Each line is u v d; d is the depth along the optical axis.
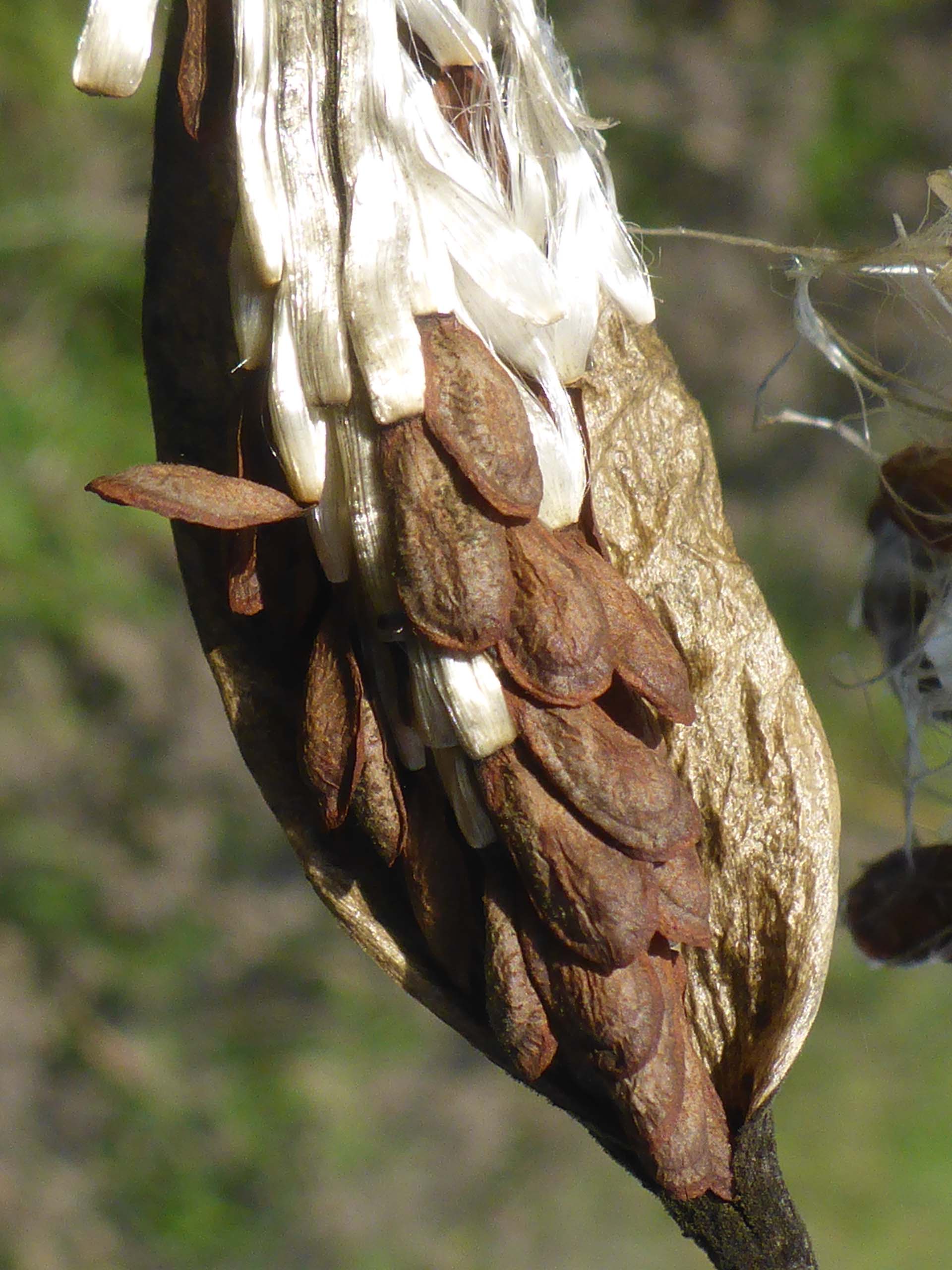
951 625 0.18
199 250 0.16
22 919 0.53
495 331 0.16
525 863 0.16
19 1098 0.52
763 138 0.58
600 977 0.16
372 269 0.16
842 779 0.53
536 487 0.16
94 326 0.53
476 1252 0.57
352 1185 0.56
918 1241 0.57
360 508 0.16
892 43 0.60
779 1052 0.16
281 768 0.17
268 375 0.16
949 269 0.18
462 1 0.16
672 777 0.16
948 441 0.18
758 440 0.58
